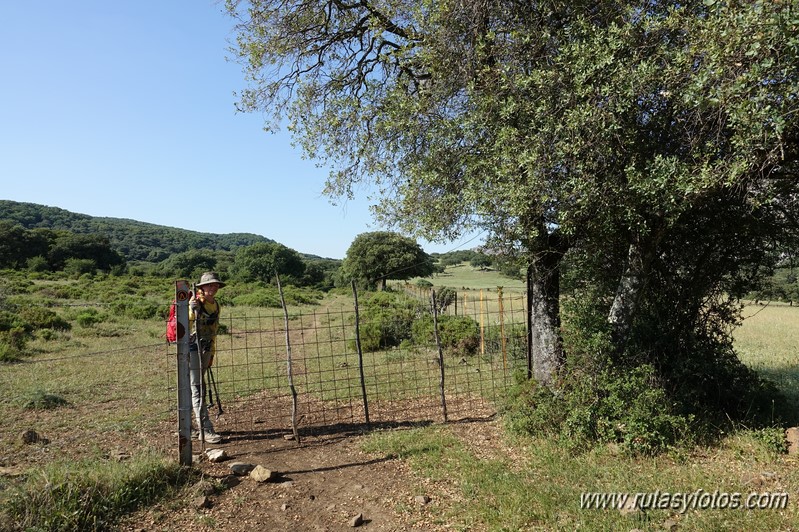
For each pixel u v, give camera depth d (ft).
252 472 15.44
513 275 29.81
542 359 21.80
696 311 21.59
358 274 180.65
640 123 15.70
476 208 18.04
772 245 21.38
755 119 11.87
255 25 26.76
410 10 22.86
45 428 19.47
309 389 27.61
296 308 91.97
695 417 18.37
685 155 15.56
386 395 26.30
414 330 46.60
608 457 16.43
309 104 28.89
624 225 17.84
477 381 29.37
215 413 23.04
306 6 26.40
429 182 20.79
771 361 34.47
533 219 17.51
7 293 76.23
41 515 11.27
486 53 18.61
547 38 16.74
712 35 12.26
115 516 12.30
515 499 13.51
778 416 19.29
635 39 14.84
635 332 20.31
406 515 13.15
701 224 20.25
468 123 17.88
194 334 19.26
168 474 14.51
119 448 17.35
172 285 140.87
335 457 17.51
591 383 18.16
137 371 31.83
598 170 15.65
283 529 12.49
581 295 23.12
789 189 17.89
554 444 17.61
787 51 11.22
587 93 14.87
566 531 11.84
